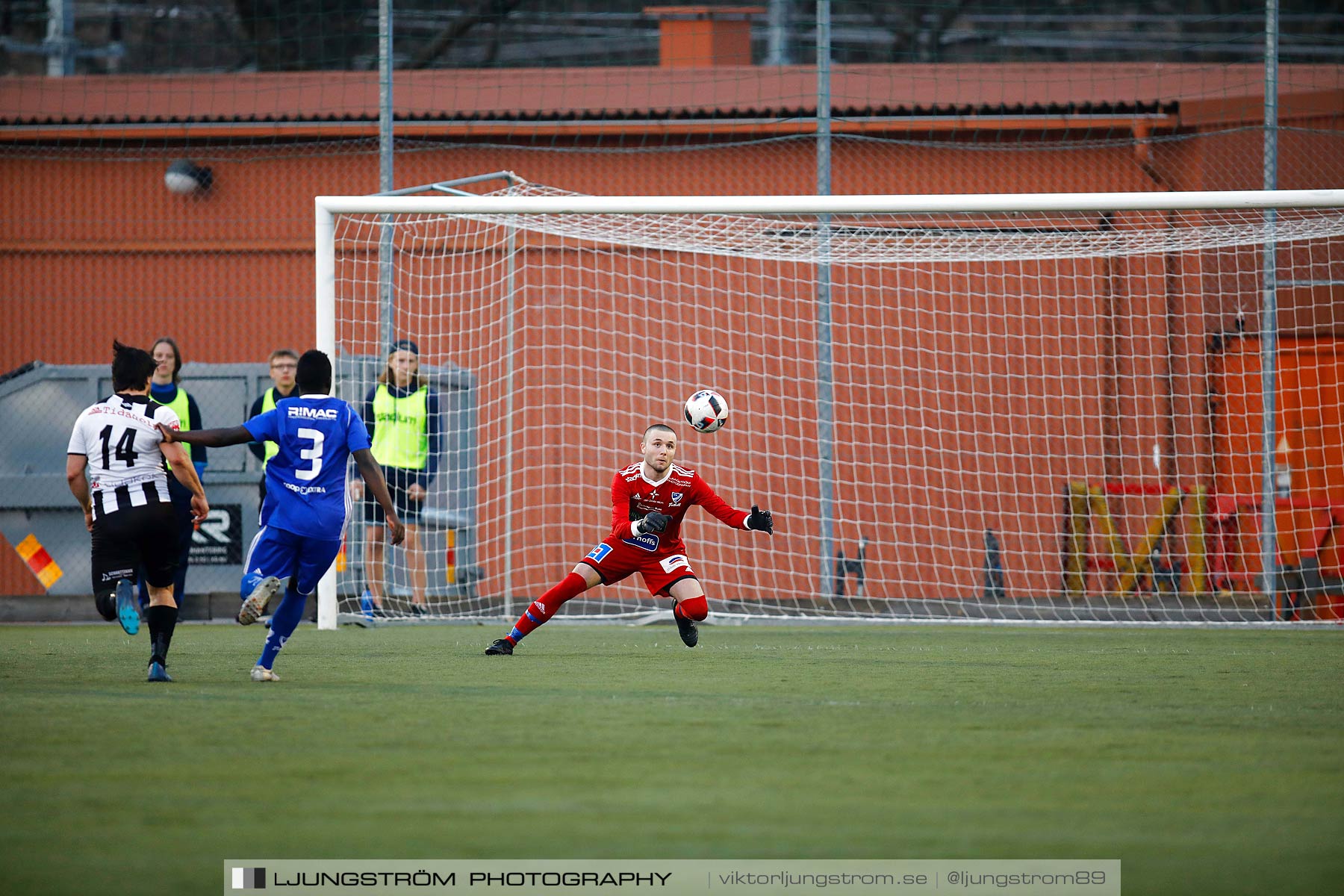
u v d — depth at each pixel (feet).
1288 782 43.04
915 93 160.76
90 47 230.68
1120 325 153.99
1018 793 40.88
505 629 122.52
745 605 143.74
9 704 61.41
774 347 156.56
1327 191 115.75
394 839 34.65
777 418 157.07
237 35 234.58
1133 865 32.94
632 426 157.69
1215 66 155.63
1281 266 153.69
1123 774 44.16
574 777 42.93
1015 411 155.02
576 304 157.28
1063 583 152.25
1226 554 139.23
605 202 119.85
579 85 164.55
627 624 131.54
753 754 47.37
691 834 35.35
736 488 156.76
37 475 136.77
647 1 224.94
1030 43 255.91
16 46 212.02
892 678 75.20
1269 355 132.16
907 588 155.12
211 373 139.33
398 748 48.32
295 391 119.75
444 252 155.12
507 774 43.42
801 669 80.74
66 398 137.49
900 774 43.70
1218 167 154.30
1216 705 63.36
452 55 247.91
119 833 35.42
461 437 147.84
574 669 80.33
